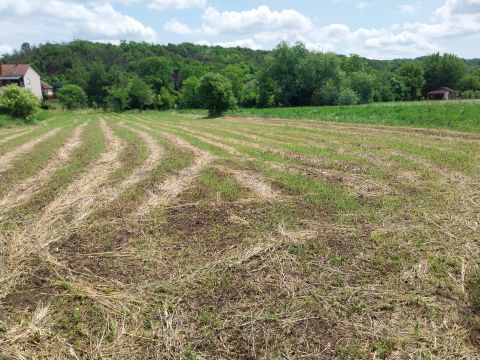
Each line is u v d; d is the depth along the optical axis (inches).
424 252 230.7
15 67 2783.0
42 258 231.0
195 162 493.7
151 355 153.1
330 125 996.6
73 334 164.2
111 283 203.6
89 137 819.4
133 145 665.6
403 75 3545.8
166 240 253.6
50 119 1756.9
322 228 266.8
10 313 179.0
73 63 4148.6
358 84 2632.9
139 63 4124.0
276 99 2578.7
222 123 1226.0
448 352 151.3
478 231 257.4
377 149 558.9
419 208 301.1
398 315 174.6
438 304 180.7
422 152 510.9
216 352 153.7
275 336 162.1
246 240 250.2
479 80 3511.3
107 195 353.7
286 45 2480.3
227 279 203.9
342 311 176.7
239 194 346.6
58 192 365.4
